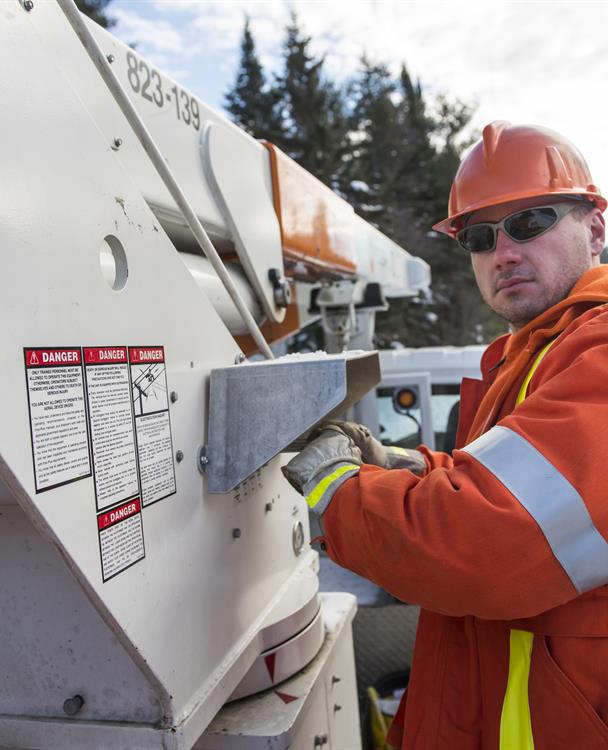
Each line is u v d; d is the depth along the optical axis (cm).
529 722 110
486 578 97
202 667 108
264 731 124
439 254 2405
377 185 2567
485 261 141
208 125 154
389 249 369
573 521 95
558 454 97
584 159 143
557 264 134
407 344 2245
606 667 106
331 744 160
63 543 77
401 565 103
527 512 95
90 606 95
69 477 79
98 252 87
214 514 117
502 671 116
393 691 267
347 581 296
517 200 136
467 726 123
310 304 322
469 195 141
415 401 333
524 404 105
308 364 112
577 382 101
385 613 276
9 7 78
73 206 83
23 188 74
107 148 92
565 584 97
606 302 118
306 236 217
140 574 92
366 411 338
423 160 2694
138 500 93
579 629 107
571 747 105
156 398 99
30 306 74
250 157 177
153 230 101
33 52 79
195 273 142
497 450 102
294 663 142
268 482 146
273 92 2578
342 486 112
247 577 131
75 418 80
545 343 129
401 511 103
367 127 2786
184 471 107
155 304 101
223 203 156
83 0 1677
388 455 150
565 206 134
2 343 70
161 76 136
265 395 113
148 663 91
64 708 98
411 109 2909
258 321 184
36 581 97
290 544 159
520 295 136
